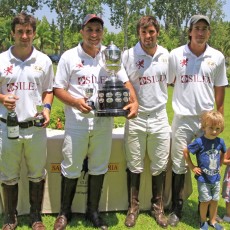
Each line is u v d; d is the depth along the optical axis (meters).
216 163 3.63
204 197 3.64
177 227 3.79
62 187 3.69
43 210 3.96
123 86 3.44
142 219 3.95
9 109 3.16
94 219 3.74
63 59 3.48
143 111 3.67
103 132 3.53
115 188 4.07
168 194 4.18
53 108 4.73
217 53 3.73
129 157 3.82
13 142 3.31
